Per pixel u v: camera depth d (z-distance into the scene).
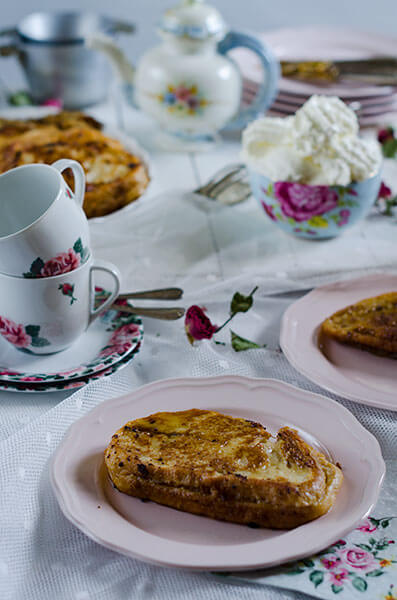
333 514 0.62
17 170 0.74
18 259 0.71
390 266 0.89
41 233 0.71
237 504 0.62
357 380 0.74
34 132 1.07
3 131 1.08
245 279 0.86
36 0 1.90
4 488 0.66
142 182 1.00
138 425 0.67
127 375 0.75
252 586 0.61
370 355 0.77
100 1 1.92
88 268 0.75
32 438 0.68
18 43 1.17
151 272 0.89
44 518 0.65
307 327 0.79
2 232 0.76
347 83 1.17
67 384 0.72
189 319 0.78
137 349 0.76
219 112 1.11
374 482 0.63
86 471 0.65
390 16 2.00
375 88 1.16
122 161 1.01
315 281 0.87
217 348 0.79
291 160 0.87
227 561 0.59
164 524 0.62
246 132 0.91
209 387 0.71
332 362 0.76
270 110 1.18
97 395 0.72
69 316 0.75
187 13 1.09
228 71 1.11
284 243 0.94
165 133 1.20
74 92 1.23
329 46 1.33
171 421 0.68
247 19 2.00
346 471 0.65
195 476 0.62
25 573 0.62
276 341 0.80
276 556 0.59
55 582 0.62
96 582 0.62
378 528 0.64
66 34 1.25
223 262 0.91
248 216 0.99
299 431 0.68
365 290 0.83
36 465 0.67
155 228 0.95
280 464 0.64
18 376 0.72
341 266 0.89
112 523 0.62
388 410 0.71
